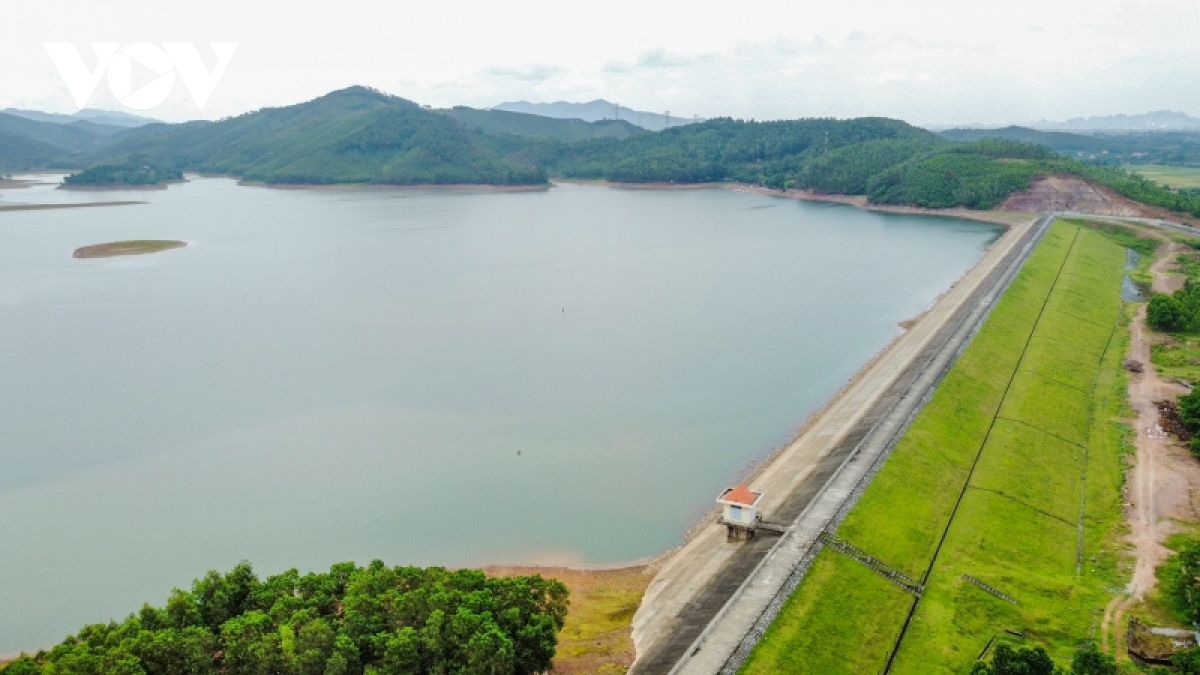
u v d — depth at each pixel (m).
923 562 63.62
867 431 84.38
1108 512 73.75
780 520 69.06
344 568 57.56
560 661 56.31
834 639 53.75
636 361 128.12
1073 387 105.31
